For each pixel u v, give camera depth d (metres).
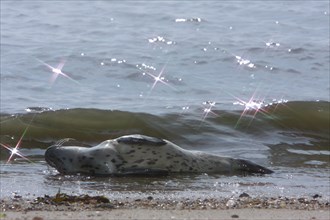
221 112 35.25
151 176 26.59
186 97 39.97
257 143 32.19
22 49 49.84
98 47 51.06
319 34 57.88
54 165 27.11
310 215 18.89
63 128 32.47
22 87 41.16
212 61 48.97
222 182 25.47
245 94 40.78
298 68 47.81
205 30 58.34
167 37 55.16
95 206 19.67
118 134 32.41
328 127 34.38
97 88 41.81
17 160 28.81
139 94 40.56
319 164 29.17
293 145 32.16
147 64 47.31
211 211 19.19
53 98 39.00
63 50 49.78
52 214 18.39
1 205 19.80
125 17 62.28
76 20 60.78
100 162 27.05
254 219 18.20
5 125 32.16
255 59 49.66
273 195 22.95
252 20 62.41
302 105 36.41
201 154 28.05
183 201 21.11
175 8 65.88
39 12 63.56
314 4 69.12
